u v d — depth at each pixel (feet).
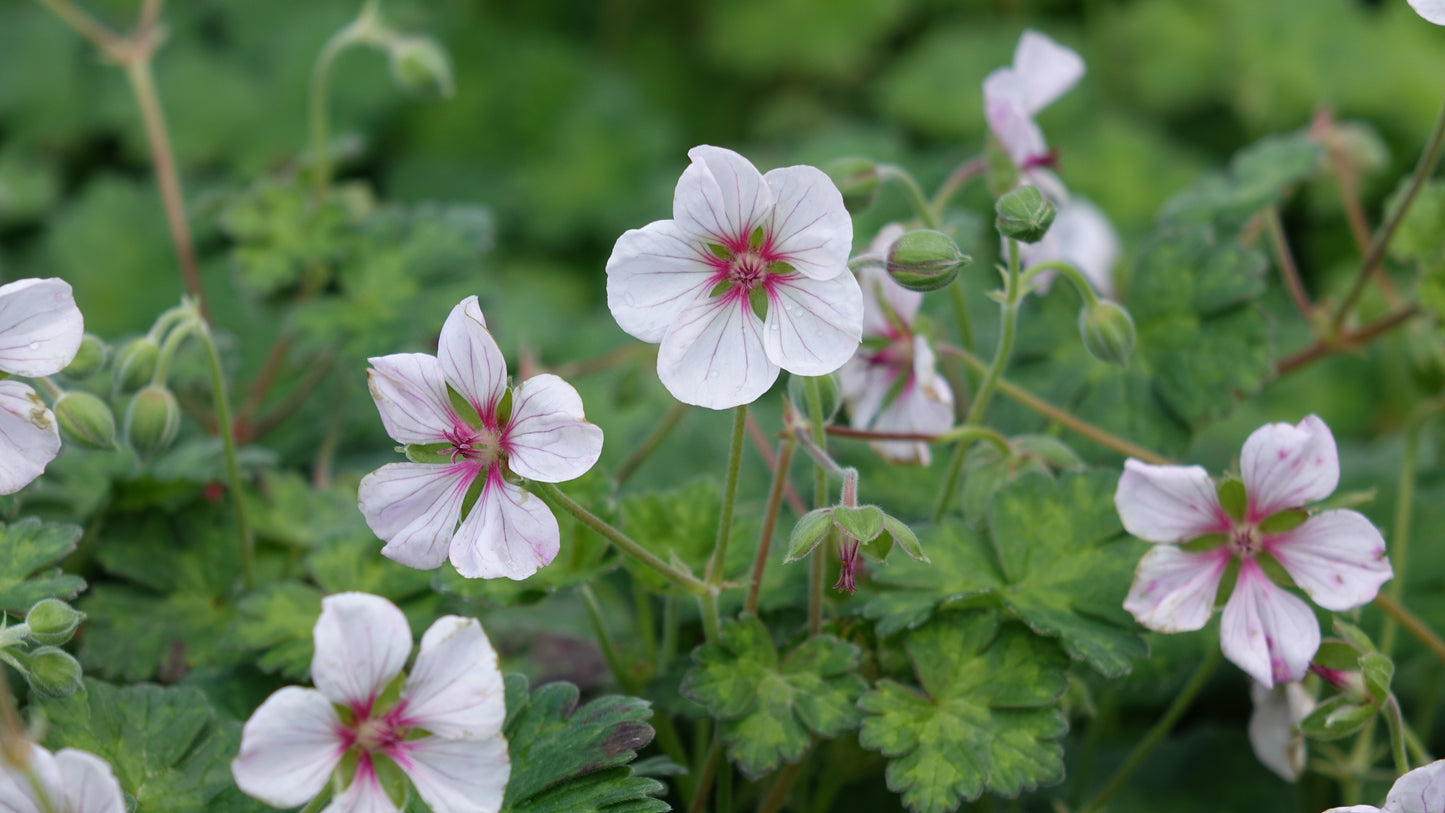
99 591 1.91
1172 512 1.75
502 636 1.92
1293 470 1.74
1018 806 1.94
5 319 1.69
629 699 1.76
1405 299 2.17
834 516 1.70
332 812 1.64
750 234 1.69
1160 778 1.99
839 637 1.84
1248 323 1.97
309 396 2.16
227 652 1.88
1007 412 2.01
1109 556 1.83
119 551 1.92
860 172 1.92
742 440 1.74
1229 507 1.75
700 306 1.70
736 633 1.80
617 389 2.14
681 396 1.69
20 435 1.70
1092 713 1.88
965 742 1.77
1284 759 1.86
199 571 1.93
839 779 1.87
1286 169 2.09
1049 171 2.00
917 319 1.87
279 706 1.62
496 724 1.64
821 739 1.85
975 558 1.84
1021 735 1.77
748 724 1.78
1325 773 1.94
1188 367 1.97
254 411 2.12
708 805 1.91
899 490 1.97
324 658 1.62
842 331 1.69
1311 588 1.75
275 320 2.27
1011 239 1.81
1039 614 1.80
